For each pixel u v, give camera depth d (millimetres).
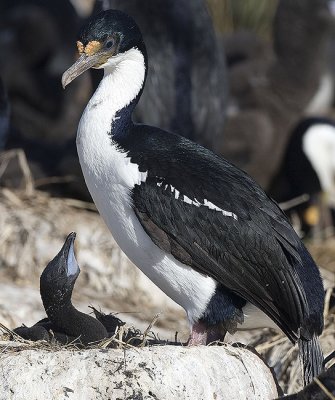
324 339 12328
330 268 15938
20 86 17969
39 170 16250
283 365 12227
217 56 16578
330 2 20328
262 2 23859
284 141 19859
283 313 10320
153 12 15789
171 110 15812
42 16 18359
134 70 10719
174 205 10328
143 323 13703
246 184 10523
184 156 10539
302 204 19438
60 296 10320
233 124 19172
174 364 9531
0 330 11031
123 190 10430
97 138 10555
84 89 18016
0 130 15500
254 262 10273
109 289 14531
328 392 9438
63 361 9523
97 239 14750
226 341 11555
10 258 14625
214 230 10297
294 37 20266
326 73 20656
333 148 19672
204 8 16375
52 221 14844
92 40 10656
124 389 9383
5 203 15180
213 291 10492
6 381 9484
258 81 20031
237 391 9742
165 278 10625
